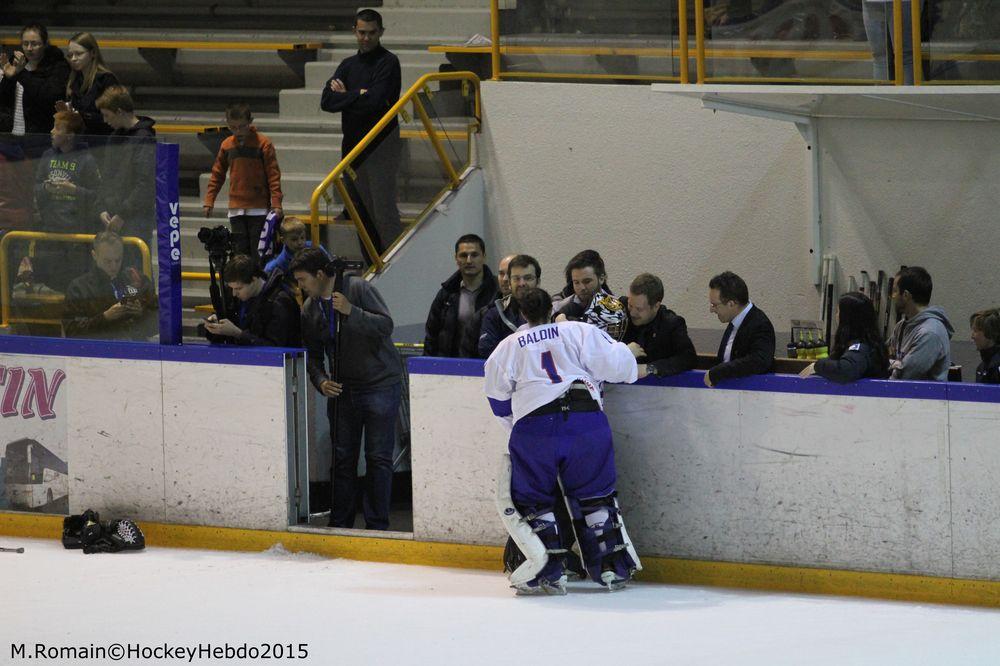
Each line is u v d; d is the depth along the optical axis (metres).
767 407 23.39
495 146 39.06
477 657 20.09
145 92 47.28
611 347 23.12
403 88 42.66
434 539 25.84
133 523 27.61
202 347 27.20
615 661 19.75
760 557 23.72
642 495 24.41
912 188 35.16
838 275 36.19
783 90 30.75
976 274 34.78
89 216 28.02
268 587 24.41
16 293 28.92
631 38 37.00
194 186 42.62
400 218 37.00
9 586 24.78
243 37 46.84
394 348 28.91
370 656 20.30
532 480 23.23
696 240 37.41
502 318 26.66
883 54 29.97
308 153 40.69
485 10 44.47
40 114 37.00
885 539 22.86
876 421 22.70
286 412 26.69
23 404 28.86
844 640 20.59
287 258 31.39
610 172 37.94
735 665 19.50
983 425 22.00
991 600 22.20
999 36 28.81
